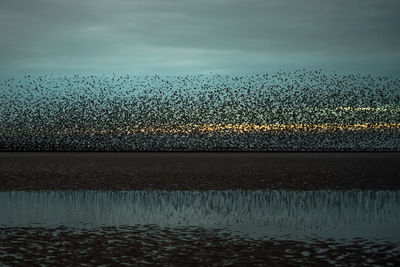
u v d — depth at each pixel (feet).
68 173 61.67
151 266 24.76
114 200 43.98
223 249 27.96
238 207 40.81
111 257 26.30
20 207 40.75
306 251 27.53
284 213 38.50
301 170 64.69
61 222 35.06
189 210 39.60
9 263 25.16
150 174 60.64
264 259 26.05
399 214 38.14
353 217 37.06
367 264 25.11
